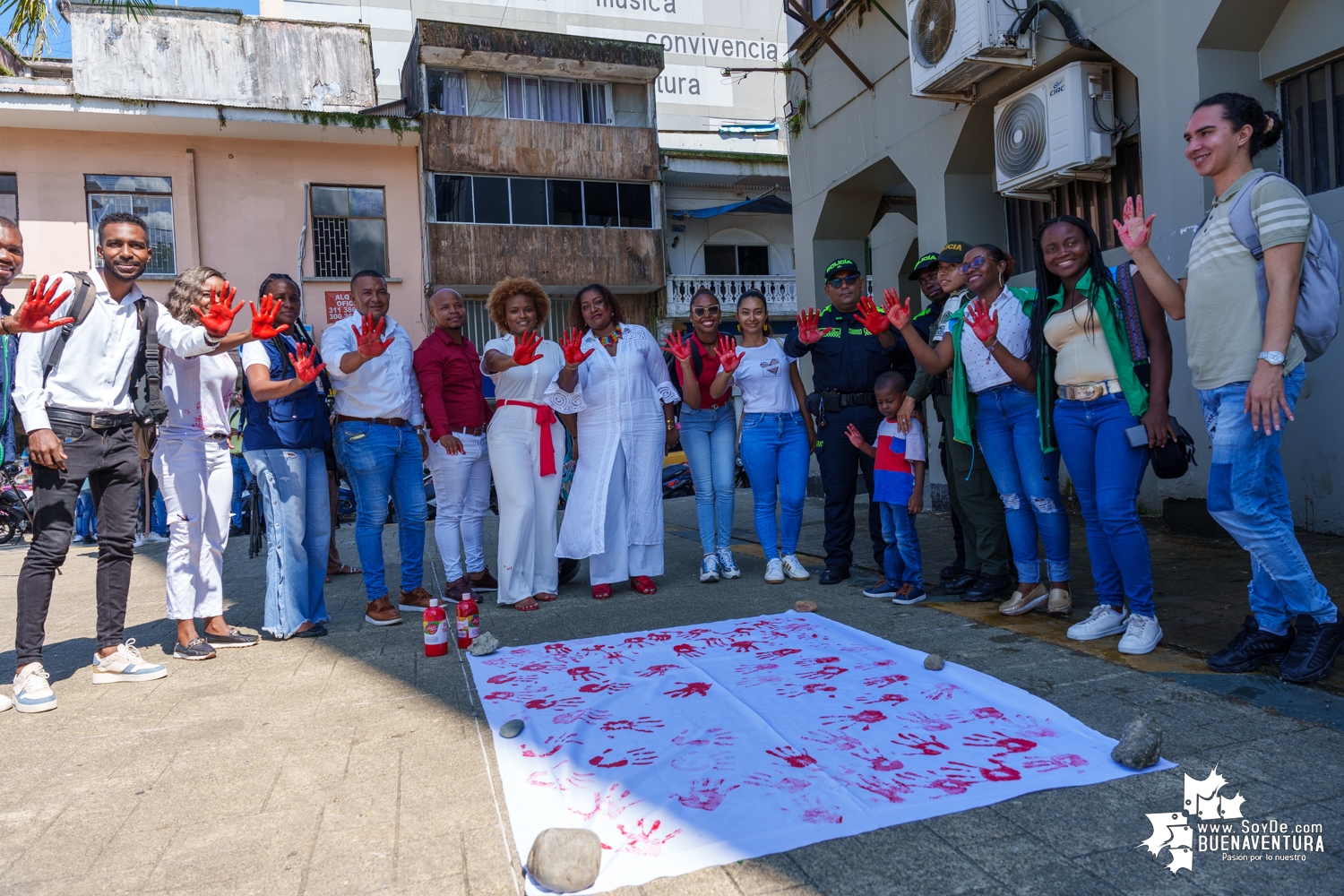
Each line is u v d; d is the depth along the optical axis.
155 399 3.43
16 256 3.10
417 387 4.53
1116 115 5.68
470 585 4.84
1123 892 1.61
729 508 5.01
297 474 3.95
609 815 1.98
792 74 8.93
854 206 8.51
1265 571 2.74
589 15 24.08
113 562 3.40
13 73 14.38
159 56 14.97
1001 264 3.70
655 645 3.53
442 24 16.05
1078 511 6.55
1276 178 2.52
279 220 15.78
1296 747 2.18
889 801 1.99
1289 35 4.80
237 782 2.31
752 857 1.78
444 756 2.43
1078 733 2.35
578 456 4.75
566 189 17.28
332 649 3.76
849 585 4.62
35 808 2.20
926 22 6.04
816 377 4.68
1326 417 4.79
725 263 19.73
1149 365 3.02
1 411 3.18
